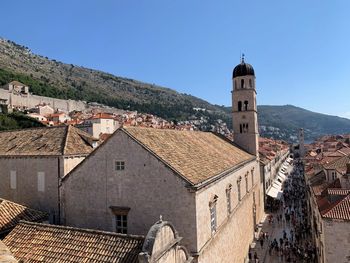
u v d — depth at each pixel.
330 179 39.12
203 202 22.88
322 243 27.97
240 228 35.59
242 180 38.72
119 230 24.56
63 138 33.47
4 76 168.25
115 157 24.58
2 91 130.50
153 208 22.88
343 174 32.94
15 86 149.88
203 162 27.48
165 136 29.12
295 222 52.38
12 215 24.73
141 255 14.17
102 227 25.09
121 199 24.27
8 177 33.88
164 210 22.41
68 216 26.56
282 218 56.81
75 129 36.47
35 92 181.75
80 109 183.62
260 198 57.03
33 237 18.38
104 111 191.12
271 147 103.62
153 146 24.53
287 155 158.38
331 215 26.33
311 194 42.00
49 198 30.94
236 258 32.62
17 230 19.31
